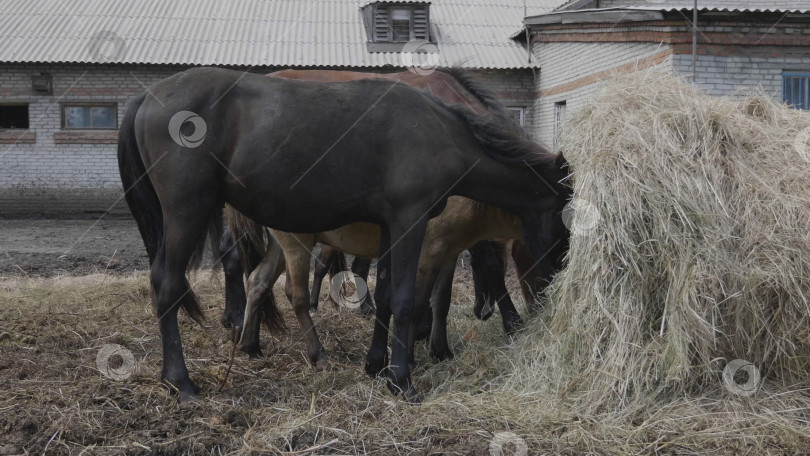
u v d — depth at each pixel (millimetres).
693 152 3658
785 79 10445
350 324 5977
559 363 3824
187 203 3768
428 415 3539
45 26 15469
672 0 11898
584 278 3703
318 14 16578
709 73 10312
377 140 3803
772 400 3510
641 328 3613
